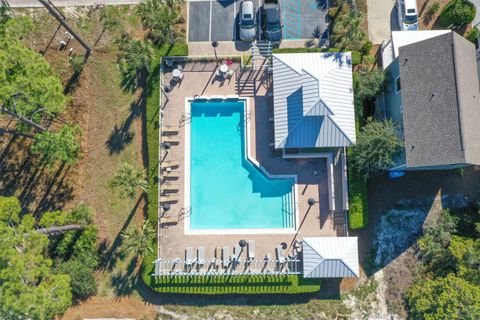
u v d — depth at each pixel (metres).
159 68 36.47
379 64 37.03
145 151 36.69
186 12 37.88
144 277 34.81
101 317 35.41
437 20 37.34
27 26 32.47
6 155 36.78
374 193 36.09
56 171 36.66
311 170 35.78
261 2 37.91
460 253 31.48
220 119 36.94
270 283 34.72
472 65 31.19
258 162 35.84
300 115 32.34
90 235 35.38
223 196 36.31
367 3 37.78
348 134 32.41
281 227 35.78
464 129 29.12
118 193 36.38
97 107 37.16
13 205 28.81
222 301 35.44
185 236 35.44
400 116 33.16
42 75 30.44
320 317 35.06
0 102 28.75
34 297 26.75
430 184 36.06
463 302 29.66
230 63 36.94
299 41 37.38
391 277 35.22
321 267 32.31
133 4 37.97
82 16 37.91
